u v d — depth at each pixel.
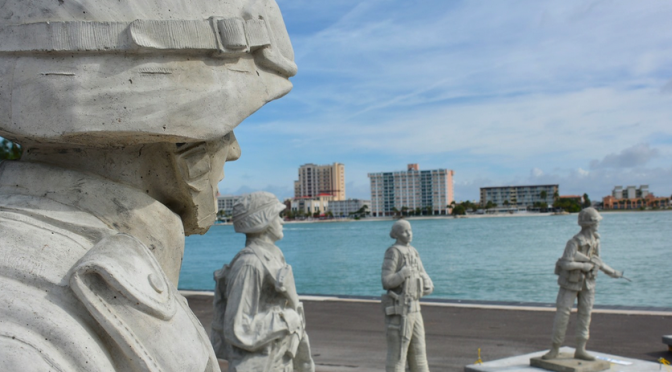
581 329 9.13
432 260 42.12
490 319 13.89
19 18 1.03
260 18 1.23
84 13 1.03
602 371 8.84
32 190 1.10
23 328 0.88
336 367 9.83
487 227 109.12
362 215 191.12
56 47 1.00
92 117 1.02
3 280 0.92
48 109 1.01
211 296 17.05
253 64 1.21
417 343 7.78
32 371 0.83
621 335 11.80
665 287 24.50
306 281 29.89
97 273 0.96
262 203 5.05
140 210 1.17
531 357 9.43
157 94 1.05
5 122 1.04
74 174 1.14
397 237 7.93
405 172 188.25
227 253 60.03
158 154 1.23
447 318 14.13
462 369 9.66
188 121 1.09
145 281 1.01
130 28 1.02
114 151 1.19
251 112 1.20
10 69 1.02
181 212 1.33
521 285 26.39
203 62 1.11
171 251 1.23
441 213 185.38
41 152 1.17
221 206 121.62
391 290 7.70
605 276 29.47
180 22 1.06
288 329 4.75
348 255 50.28
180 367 1.01
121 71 1.03
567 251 9.02
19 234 0.99
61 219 1.05
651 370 8.83
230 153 1.44
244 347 4.64
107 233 1.08
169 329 1.03
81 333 0.92
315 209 187.25
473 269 34.72
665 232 71.81
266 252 4.95
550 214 198.25
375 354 10.73
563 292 9.12
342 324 13.58
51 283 0.94
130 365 0.97
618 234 70.25
